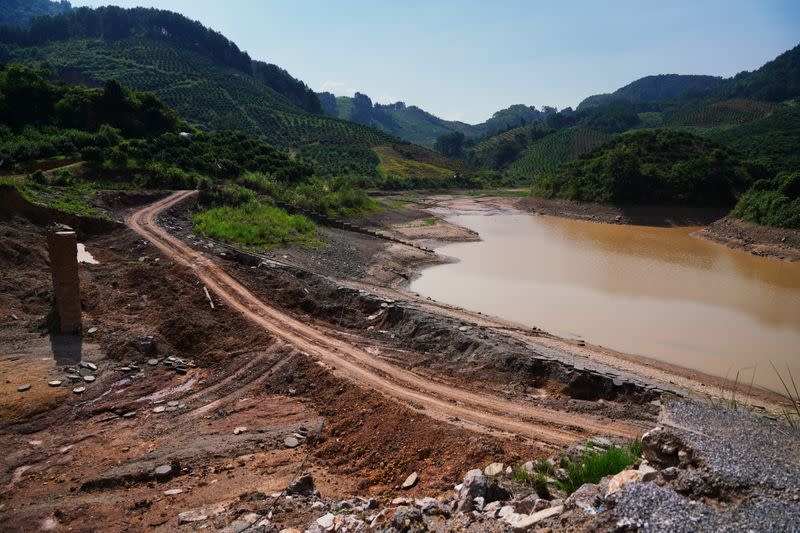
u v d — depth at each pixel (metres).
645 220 74.56
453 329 24.00
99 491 13.03
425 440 14.67
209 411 17.72
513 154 199.12
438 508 9.59
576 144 180.00
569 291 37.47
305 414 17.44
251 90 165.25
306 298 28.27
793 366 24.78
